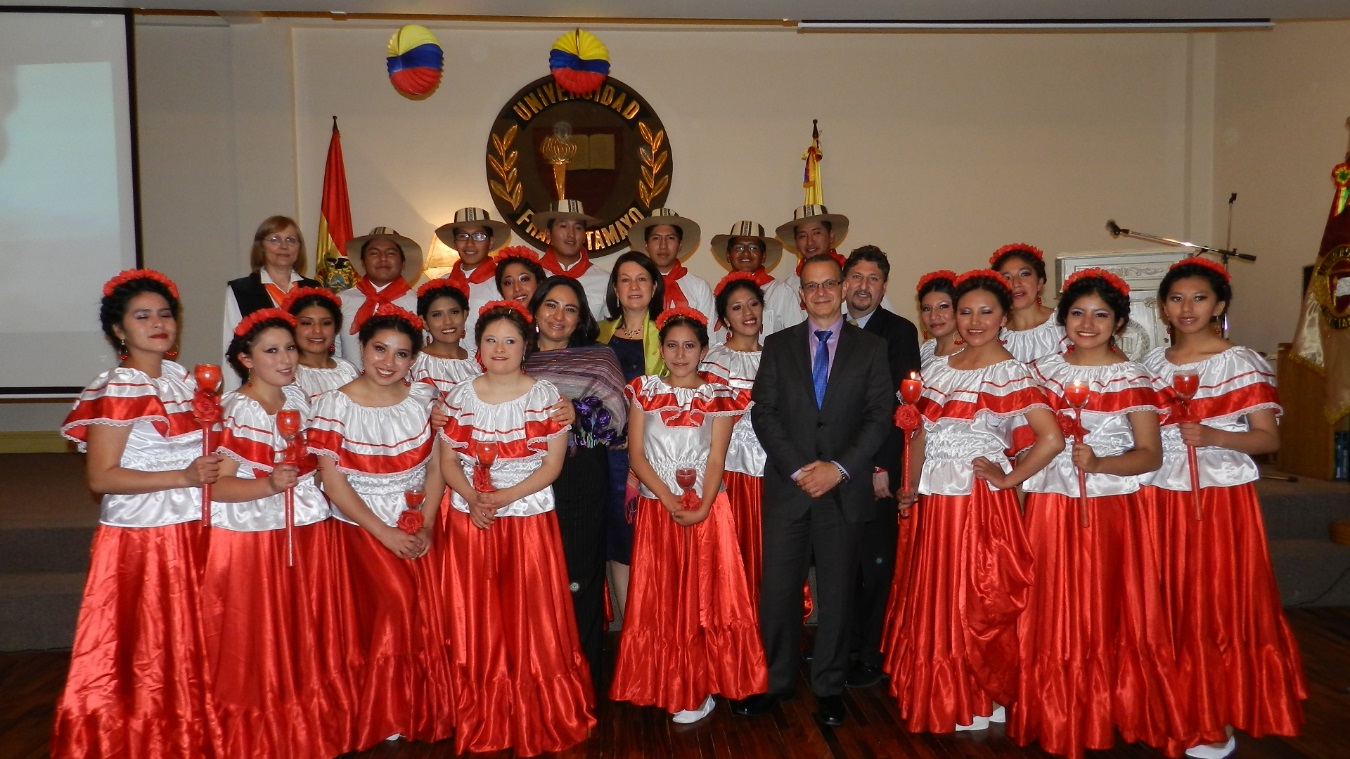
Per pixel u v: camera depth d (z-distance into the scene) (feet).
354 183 21.58
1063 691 9.26
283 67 21.01
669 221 14.84
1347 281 14.85
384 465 9.32
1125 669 9.29
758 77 22.09
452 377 11.04
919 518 10.09
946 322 10.98
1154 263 15.26
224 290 21.50
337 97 21.48
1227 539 9.30
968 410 9.57
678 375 10.34
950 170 22.50
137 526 8.70
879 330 11.46
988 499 9.59
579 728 9.59
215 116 21.30
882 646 10.97
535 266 12.10
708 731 10.09
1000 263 11.87
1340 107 18.20
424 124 21.61
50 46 16.28
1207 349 9.55
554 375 10.32
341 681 9.37
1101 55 22.52
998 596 9.45
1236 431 9.32
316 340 10.50
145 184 21.25
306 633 9.14
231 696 8.78
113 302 8.63
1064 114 22.58
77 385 16.83
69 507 15.72
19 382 16.81
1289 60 19.65
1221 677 9.23
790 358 10.39
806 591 13.74
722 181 22.16
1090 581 9.27
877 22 15.20
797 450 10.10
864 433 10.07
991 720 10.22
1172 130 22.75
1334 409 15.03
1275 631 9.32
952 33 22.29
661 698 10.17
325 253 20.74
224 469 8.85
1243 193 21.29
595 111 21.83
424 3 14.48
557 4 14.49
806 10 14.71
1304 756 9.40
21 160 16.48
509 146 21.62
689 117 22.04
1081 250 22.77
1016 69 22.45
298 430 8.64
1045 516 9.48
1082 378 9.45
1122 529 9.39
